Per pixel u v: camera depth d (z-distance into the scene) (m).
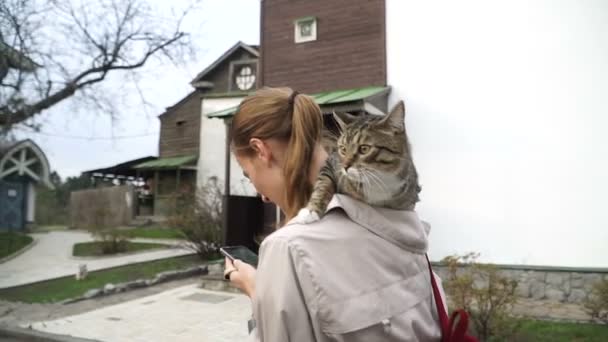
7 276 11.04
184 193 14.76
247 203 10.43
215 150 19.78
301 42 10.47
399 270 1.31
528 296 7.85
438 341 1.38
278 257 1.24
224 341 6.32
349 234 1.27
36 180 22.34
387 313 1.22
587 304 6.61
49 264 12.69
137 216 21.92
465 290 5.71
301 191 1.56
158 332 6.67
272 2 10.90
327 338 1.19
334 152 2.07
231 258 1.64
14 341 6.52
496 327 5.60
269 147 1.57
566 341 5.70
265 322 1.22
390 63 9.34
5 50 13.62
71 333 6.56
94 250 14.93
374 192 1.59
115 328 6.84
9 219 21.58
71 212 24.20
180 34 17.55
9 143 19.30
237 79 20.28
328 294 1.18
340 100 8.59
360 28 9.80
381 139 1.93
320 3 10.30
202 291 9.38
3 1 13.30
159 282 10.23
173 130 21.88
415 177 1.99
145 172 23.16
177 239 15.36
